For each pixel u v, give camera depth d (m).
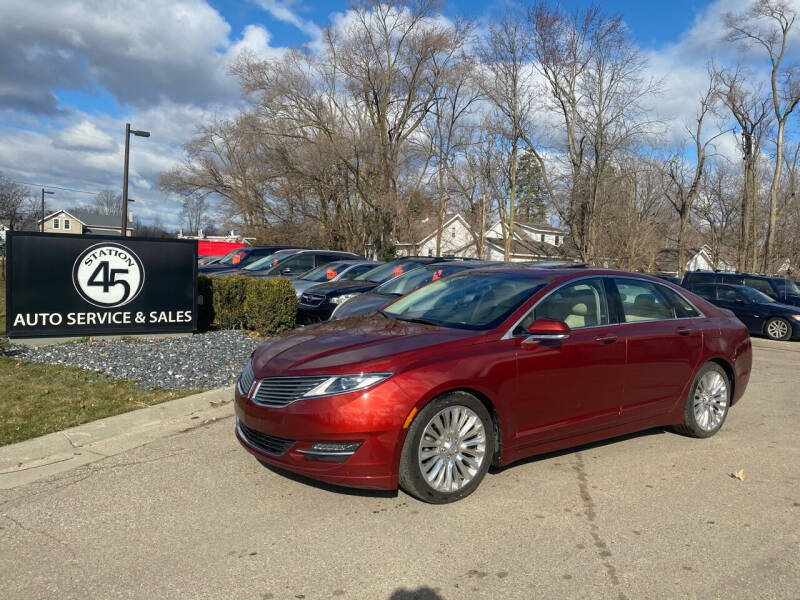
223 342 9.50
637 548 3.46
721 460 4.95
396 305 5.45
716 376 5.57
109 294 9.35
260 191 40.09
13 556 3.35
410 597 2.97
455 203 46.62
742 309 14.81
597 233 40.50
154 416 5.86
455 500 4.04
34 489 4.25
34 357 8.11
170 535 3.59
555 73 38.09
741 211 43.47
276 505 4.00
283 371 3.96
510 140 39.03
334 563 3.28
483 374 4.04
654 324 5.14
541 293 4.64
